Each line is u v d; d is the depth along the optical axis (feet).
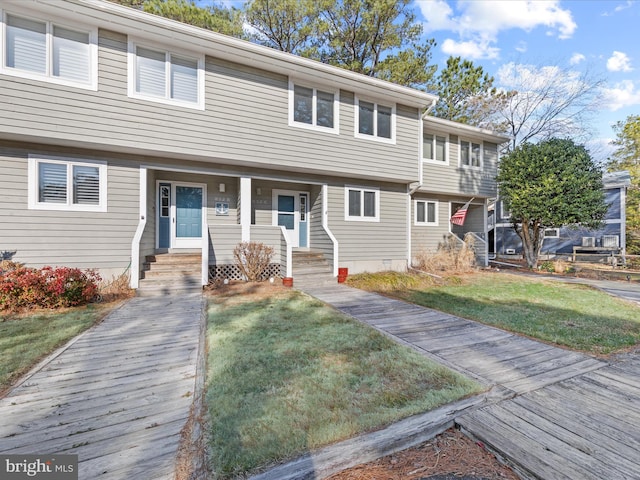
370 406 7.70
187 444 6.31
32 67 18.63
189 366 10.18
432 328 14.85
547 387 9.24
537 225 40.27
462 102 55.21
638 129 56.44
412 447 6.73
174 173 28.30
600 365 10.96
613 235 51.93
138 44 21.24
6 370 9.62
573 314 18.12
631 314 18.38
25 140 19.56
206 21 36.19
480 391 8.72
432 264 35.35
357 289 24.79
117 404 7.83
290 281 24.73
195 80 22.97
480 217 44.27
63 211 20.79
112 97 20.48
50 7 18.22
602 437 6.89
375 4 40.14
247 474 5.49
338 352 11.20
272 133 25.45
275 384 8.70
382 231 33.22
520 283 29.37
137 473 5.52
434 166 37.83
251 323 14.62
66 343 12.11
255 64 24.39
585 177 34.60
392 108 31.24
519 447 6.51
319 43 45.42
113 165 22.17
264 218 32.24
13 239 19.53
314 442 6.31
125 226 22.56
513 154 39.22
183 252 27.94
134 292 21.12
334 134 28.12
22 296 16.69
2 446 6.21
